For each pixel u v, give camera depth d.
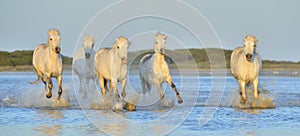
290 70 101.19
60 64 35.34
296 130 25.39
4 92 45.09
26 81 64.75
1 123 27.52
